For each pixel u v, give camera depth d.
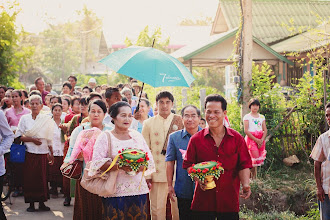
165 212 6.59
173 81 6.18
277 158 10.70
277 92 11.14
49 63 67.75
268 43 23.09
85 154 5.54
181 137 5.85
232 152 4.71
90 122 6.18
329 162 5.68
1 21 16.81
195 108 5.83
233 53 11.69
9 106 10.39
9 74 17.56
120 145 5.09
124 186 5.03
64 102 10.88
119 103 5.18
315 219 7.70
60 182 9.61
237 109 11.45
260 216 8.01
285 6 25.80
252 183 9.05
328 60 11.16
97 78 42.44
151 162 5.31
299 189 8.94
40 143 8.26
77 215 6.14
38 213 8.28
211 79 38.31
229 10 24.86
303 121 10.77
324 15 25.05
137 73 6.14
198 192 4.81
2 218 6.85
